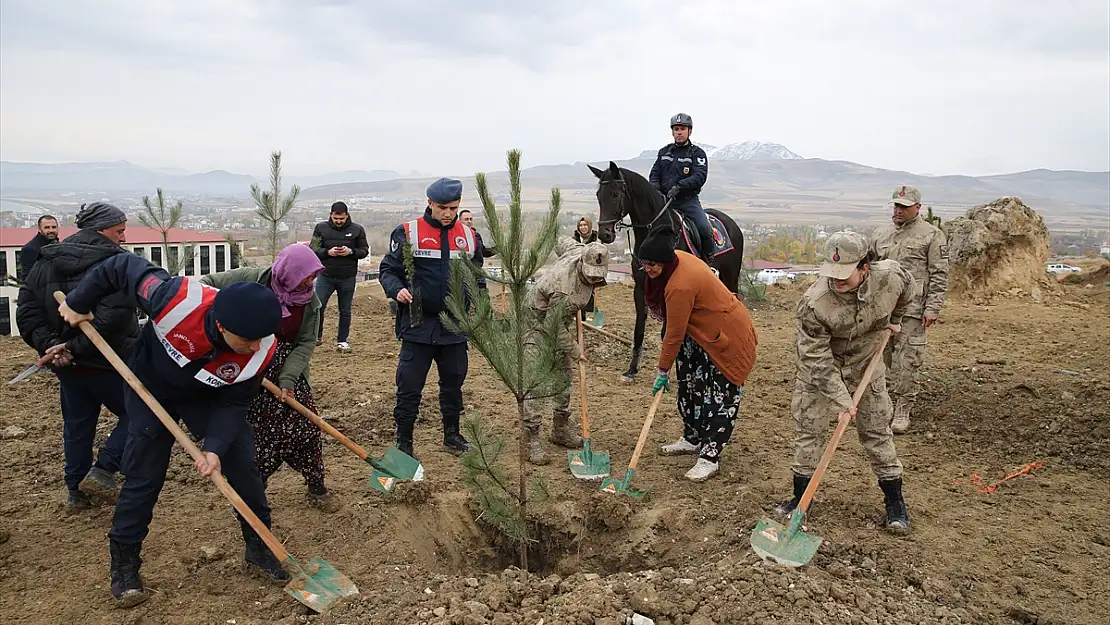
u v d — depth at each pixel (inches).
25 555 163.0
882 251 246.8
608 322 452.8
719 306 203.6
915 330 243.0
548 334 177.5
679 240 318.7
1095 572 161.8
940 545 171.3
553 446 242.2
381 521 182.2
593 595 142.1
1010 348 354.6
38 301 164.9
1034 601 151.3
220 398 144.2
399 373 211.0
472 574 188.2
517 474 217.2
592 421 266.1
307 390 181.0
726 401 210.8
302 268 160.1
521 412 179.8
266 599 150.6
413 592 149.1
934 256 239.1
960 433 245.4
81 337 165.0
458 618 135.6
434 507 195.2
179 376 136.7
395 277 205.3
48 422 250.1
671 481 214.7
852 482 208.2
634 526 193.6
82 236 172.1
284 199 385.7
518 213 165.6
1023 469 216.2
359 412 265.7
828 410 179.3
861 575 156.7
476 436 173.0
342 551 169.6
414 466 190.7
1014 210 501.7
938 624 139.3
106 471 185.5
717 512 192.5
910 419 257.4
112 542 144.4
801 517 162.7
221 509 188.2
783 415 270.2
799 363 178.5
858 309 167.5
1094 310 457.4
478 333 171.9
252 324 125.9
